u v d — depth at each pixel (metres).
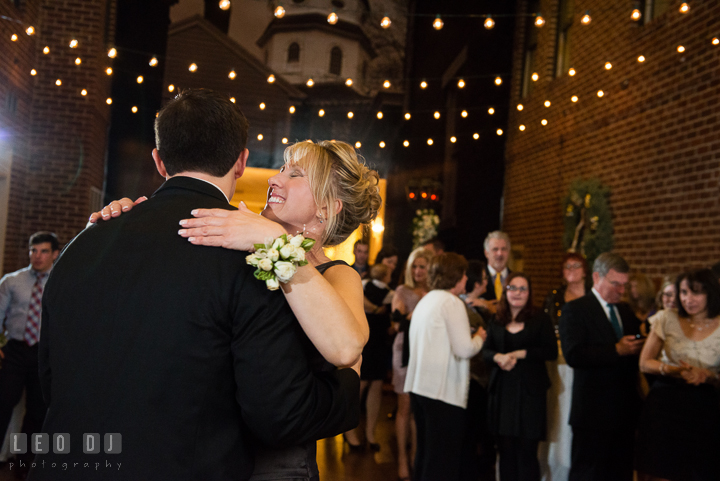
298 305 1.13
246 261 1.11
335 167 1.53
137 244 1.13
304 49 9.66
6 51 6.35
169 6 9.02
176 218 1.16
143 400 1.04
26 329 3.73
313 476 1.35
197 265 1.10
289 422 1.09
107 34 8.38
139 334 1.07
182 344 1.06
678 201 5.37
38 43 7.52
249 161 9.51
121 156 8.63
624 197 6.36
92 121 7.62
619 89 6.61
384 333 4.84
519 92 9.76
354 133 9.93
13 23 6.48
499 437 3.44
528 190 9.00
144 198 1.34
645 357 3.12
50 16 7.56
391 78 10.08
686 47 5.41
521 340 3.39
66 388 1.07
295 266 1.10
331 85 9.80
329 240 1.56
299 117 9.72
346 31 9.85
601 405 3.22
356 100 9.95
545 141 8.52
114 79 8.63
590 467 3.22
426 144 10.15
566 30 8.41
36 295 3.78
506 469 3.38
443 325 3.26
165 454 1.03
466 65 10.03
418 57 10.12
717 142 4.90
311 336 1.16
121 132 8.66
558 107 8.18
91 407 1.05
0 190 6.82
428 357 3.23
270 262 1.05
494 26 10.05
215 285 1.09
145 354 1.06
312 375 1.17
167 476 1.03
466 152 9.99
